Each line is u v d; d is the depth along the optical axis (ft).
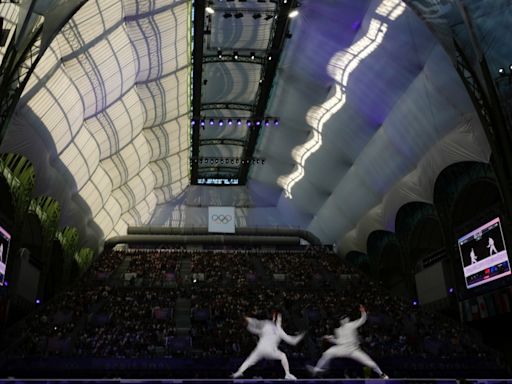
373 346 119.14
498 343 128.57
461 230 134.00
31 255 142.00
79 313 143.02
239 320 139.03
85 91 134.41
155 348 115.55
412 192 157.17
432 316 148.87
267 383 35.19
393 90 142.10
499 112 90.63
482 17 91.45
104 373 104.58
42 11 80.02
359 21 136.36
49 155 129.18
